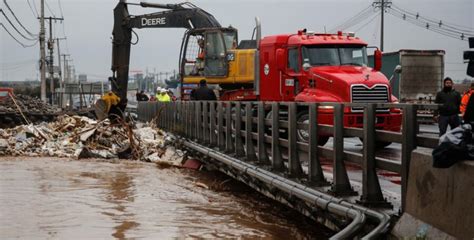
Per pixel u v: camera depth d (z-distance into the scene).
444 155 5.79
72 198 12.47
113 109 26.03
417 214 6.55
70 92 53.62
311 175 9.67
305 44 18.34
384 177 11.97
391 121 16.55
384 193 9.34
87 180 15.34
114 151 21.95
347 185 8.71
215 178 16.31
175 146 21.33
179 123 23.38
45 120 35.38
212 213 11.14
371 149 7.77
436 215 6.16
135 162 20.19
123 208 11.46
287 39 19.11
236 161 13.55
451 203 5.90
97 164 19.33
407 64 31.81
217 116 16.80
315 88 17.66
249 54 24.73
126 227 9.77
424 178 6.46
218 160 15.27
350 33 19.48
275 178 10.63
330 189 8.92
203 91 20.69
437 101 15.64
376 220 7.08
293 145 10.64
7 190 13.46
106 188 14.02
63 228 9.62
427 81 31.92
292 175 10.60
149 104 35.22
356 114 16.38
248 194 13.44
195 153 18.95
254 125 17.70
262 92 20.02
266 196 12.41
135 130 24.38
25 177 15.75
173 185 14.80
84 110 42.56
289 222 10.34
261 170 11.80
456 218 5.79
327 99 16.83
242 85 25.44
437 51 31.91
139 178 15.97
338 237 6.82
